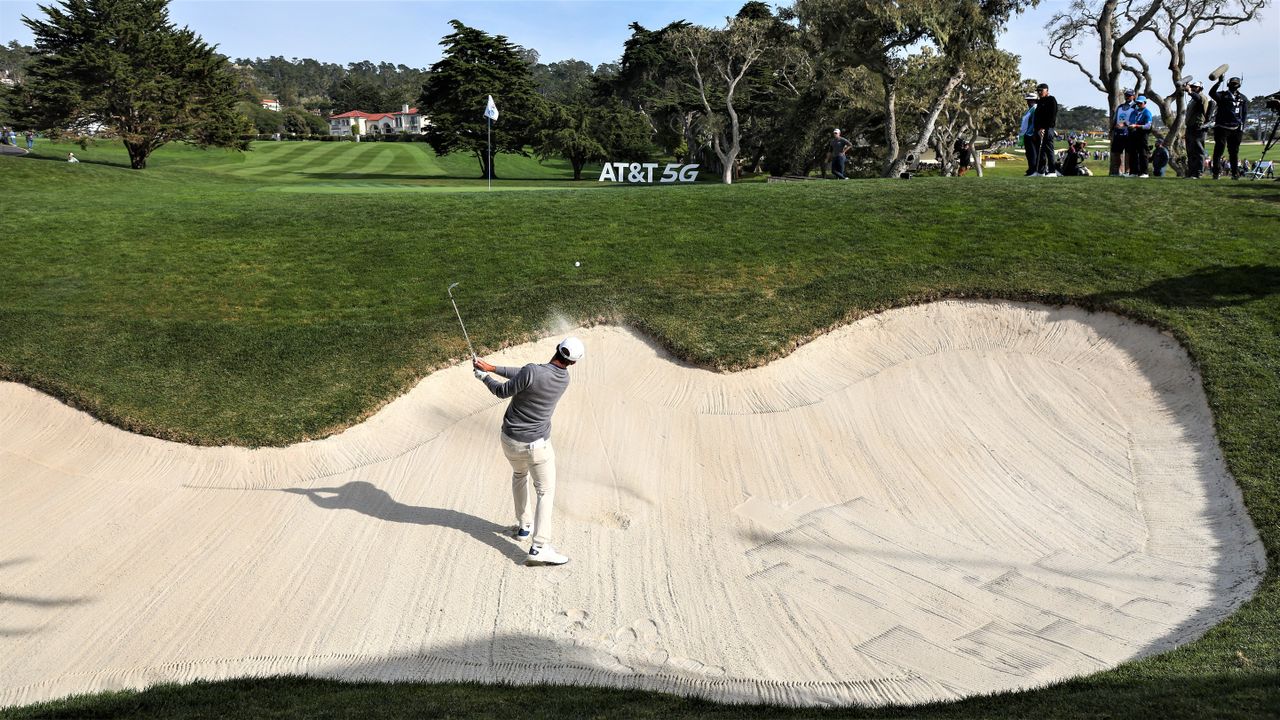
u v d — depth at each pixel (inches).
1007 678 225.9
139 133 1686.8
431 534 313.7
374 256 561.3
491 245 570.6
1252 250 466.3
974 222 547.2
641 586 284.4
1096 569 285.0
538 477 286.2
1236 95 636.7
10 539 314.3
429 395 405.4
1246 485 308.3
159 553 304.0
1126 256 473.4
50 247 588.1
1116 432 365.1
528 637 256.2
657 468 358.0
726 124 2361.0
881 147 1975.9
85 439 376.5
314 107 7800.2
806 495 339.9
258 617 267.7
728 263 515.5
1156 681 197.5
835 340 436.8
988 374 407.2
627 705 203.2
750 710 201.8
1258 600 244.2
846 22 1311.5
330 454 365.7
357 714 190.9
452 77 2192.4
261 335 450.9
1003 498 332.2
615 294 478.9
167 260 562.6
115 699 211.9
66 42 1696.6
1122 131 692.1
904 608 267.4
